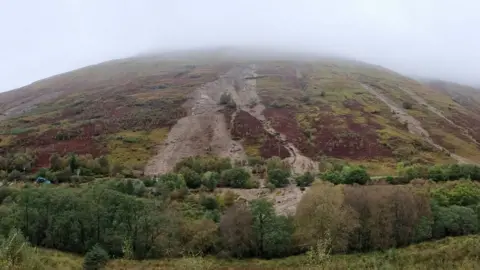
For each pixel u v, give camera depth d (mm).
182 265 47219
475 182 87438
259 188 94875
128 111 182500
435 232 64000
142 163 120938
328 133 153000
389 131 158125
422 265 38094
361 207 61344
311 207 59969
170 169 116000
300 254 57781
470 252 39062
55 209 60875
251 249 58906
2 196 77125
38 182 95250
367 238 59812
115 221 59781
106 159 111812
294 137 149250
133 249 57031
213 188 93125
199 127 161125
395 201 61719
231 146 140875
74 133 147875
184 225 61656
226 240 58844
